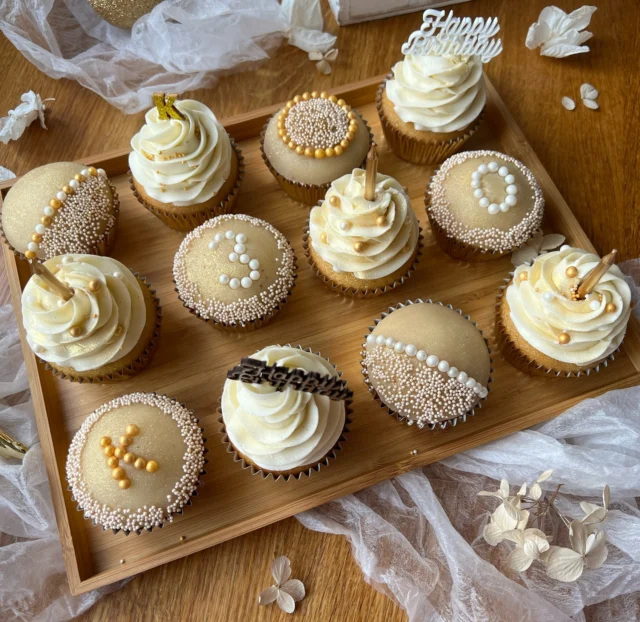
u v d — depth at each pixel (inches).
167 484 12.6
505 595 12.6
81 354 13.2
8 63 18.6
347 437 14.2
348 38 18.9
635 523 12.9
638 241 16.2
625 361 14.7
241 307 14.1
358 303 15.5
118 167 16.7
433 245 16.1
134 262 16.0
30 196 14.8
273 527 13.8
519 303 13.6
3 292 16.1
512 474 13.7
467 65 15.4
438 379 13.0
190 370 14.9
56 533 13.6
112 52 18.4
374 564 13.1
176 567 13.4
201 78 18.4
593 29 18.9
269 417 12.2
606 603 13.1
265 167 17.0
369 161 12.5
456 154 15.5
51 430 14.0
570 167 17.0
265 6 18.2
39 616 13.1
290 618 13.1
